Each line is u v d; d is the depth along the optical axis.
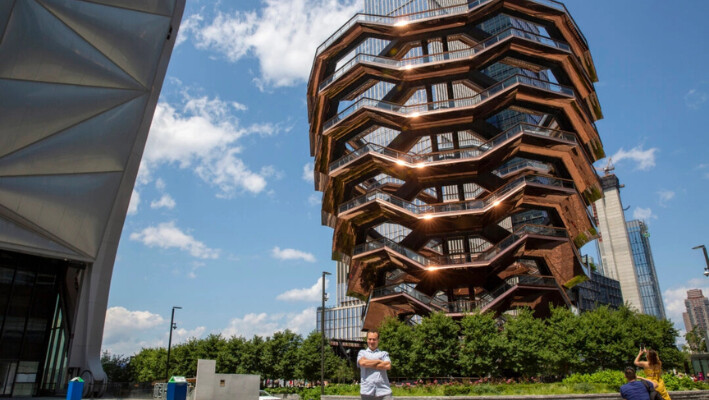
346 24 53.28
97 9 24.92
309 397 37.19
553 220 47.94
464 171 47.66
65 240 31.39
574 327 34.50
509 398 22.08
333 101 55.16
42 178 27.81
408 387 28.25
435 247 73.50
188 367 51.81
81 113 27.14
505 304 43.00
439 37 52.41
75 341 32.06
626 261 163.88
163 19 28.50
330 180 52.03
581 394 22.02
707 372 44.94
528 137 44.28
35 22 21.91
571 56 48.81
